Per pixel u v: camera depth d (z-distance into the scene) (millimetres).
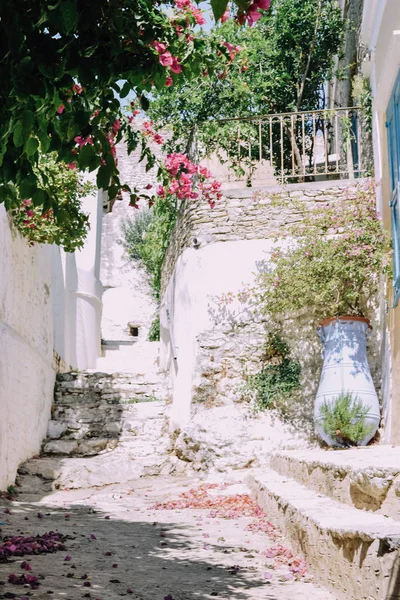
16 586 3891
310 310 9656
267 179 10711
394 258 8141
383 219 9023
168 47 3846
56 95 3443
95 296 14312
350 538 3590
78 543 5352
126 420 10781
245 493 8086
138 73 3576
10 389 8398
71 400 11289
